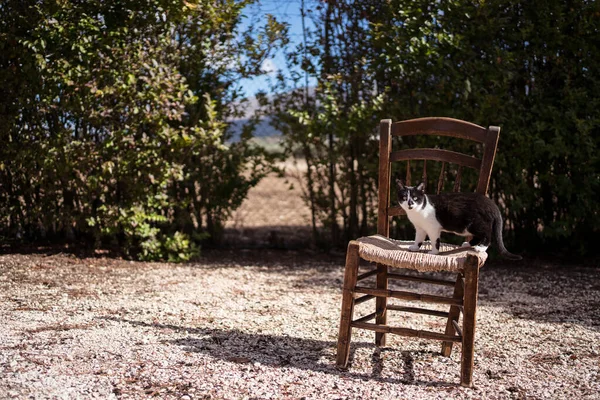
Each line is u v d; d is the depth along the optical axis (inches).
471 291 109.5
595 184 218.4
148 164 215.0
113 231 219.1
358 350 131.6
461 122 123.4
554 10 217.6
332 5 234.1
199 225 247.9
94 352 122.3
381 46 220.2
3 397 99.7
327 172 251.6
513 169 222.4
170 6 208.5
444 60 214.2
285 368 118.3
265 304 168.6
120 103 208.8
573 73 221.9
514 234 241.4
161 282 190.4
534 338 140.4
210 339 134.7
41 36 201.0
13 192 227.8
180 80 216.5
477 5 214.1
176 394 104.1
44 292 168.9
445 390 109.8
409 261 111.4
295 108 244.8
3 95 213.2
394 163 230.5
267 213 347.3
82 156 209.3
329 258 242.8
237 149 243.9
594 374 117.6
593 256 235.5
